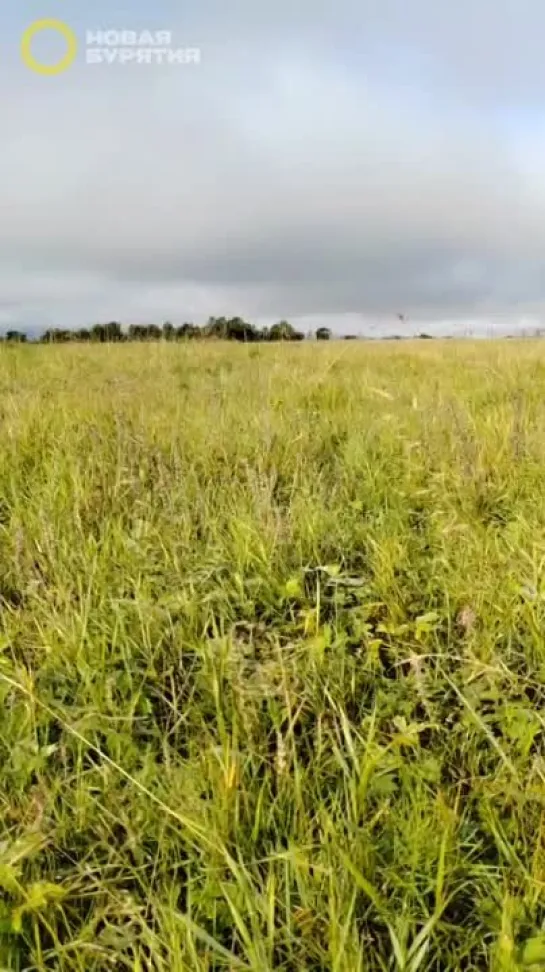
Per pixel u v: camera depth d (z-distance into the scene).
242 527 2.95
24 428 4.59
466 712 1.95
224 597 2.55
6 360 9.57
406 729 1.85
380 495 3.59
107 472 3.65
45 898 1.40
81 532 2.97
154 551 2.89
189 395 6.33
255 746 1.86
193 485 3.50
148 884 1.54
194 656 2.29
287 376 7.24
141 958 1.39
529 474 3.51
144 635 2.29
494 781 1.72
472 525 3.00
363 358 10.11
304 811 1.65
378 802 1.66
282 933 1.40
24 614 2.48
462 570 2.66
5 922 1.37
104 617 2.43
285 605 2.63
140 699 2.10
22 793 1.71
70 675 2.16
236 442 4.25
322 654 2.19
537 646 2.21
